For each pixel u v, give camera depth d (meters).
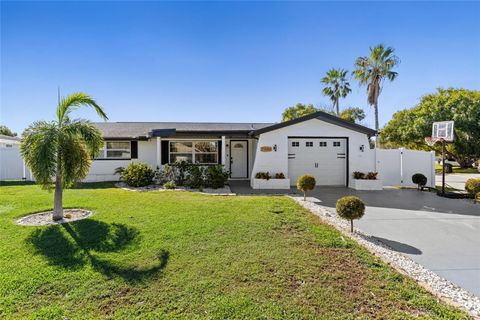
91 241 4.32
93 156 6.36
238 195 8.97
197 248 4.03
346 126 11.46
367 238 4.83
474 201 8.43
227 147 14.05
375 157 11.94
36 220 5.64
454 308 2.62
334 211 6.90
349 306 2.63
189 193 8.85
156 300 2.73
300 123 11.41
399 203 8.12
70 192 8.96
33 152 5.37
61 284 3.03
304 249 4.05
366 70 21.53
